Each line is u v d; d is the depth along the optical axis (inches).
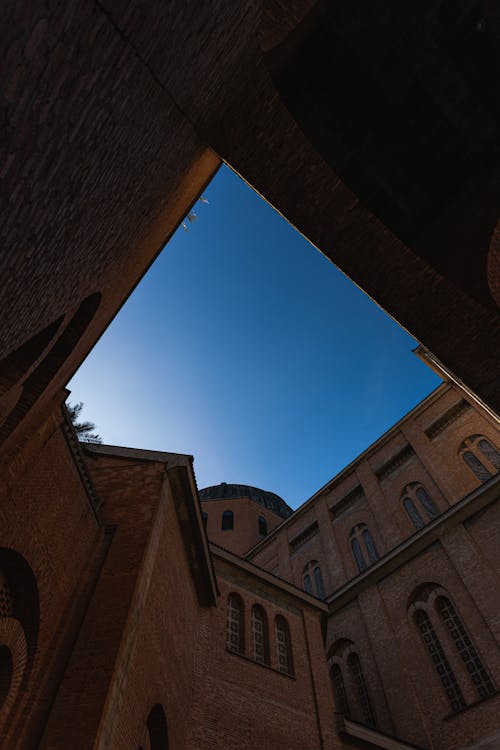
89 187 128.6
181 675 413.1
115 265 220.8
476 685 650.8
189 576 492.1
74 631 299.1
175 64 146.3
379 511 1039.6
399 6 322.0
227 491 1876.2
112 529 373.4
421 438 1047.6
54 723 245.9
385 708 744.3
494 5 315.9
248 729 450.0
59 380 274.8
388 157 381.1
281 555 1294.3
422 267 358.9
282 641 592.7
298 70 347.3
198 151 263.7
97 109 108.1
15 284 113.4
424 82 352.2
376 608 836.6
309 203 336.2
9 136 76.8
